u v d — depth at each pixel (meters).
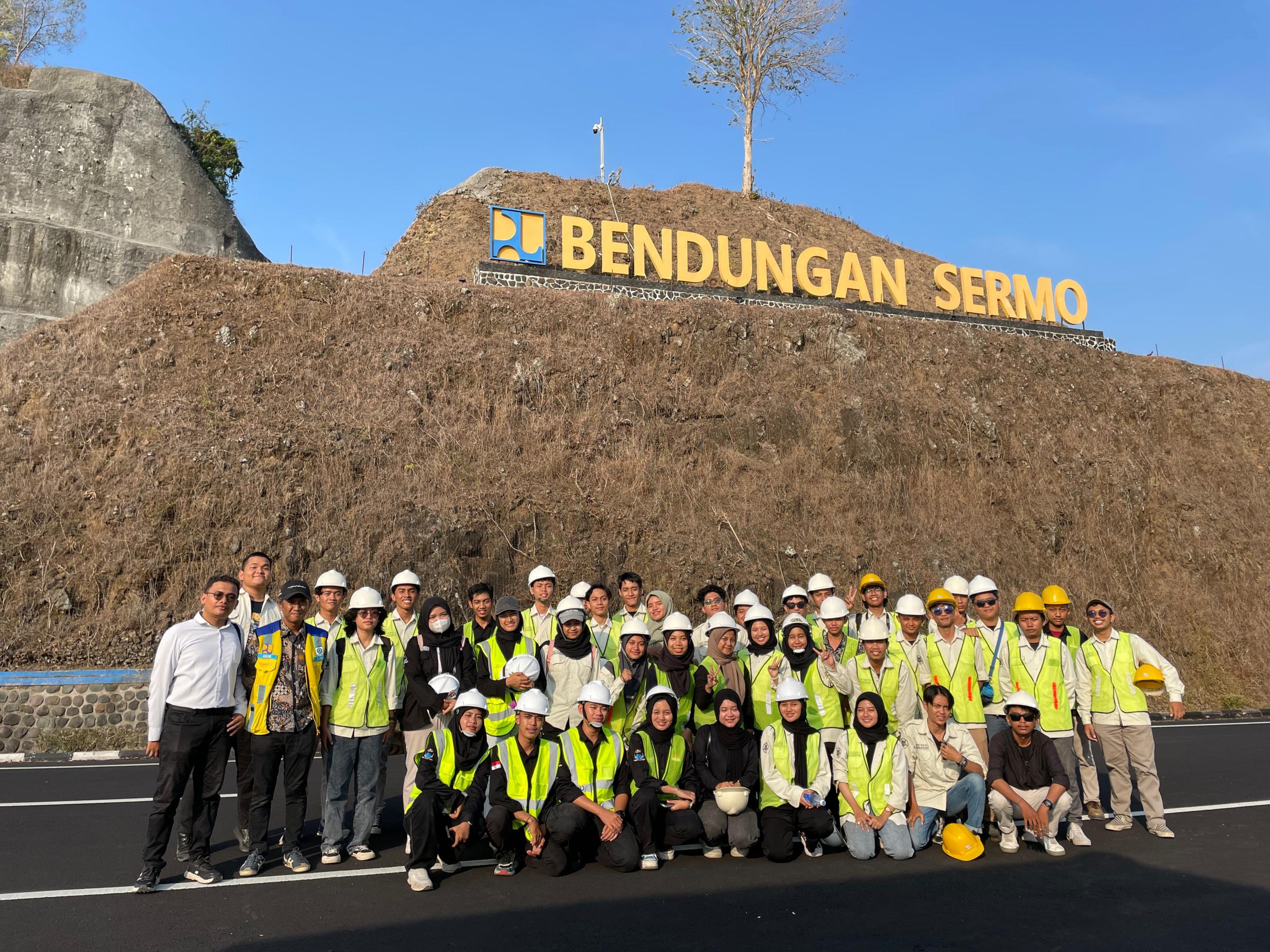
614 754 7.22
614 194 32.91
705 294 24.02
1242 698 19.20
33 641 13.43
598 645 8.75
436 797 6.65
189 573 14.61
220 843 7.73
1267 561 23.28
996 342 25.77
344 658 7.37
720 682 8.27
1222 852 7.60
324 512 15.74
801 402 21.75
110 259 26.97
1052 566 21.17
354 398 17.77
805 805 7.25
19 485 14.79
